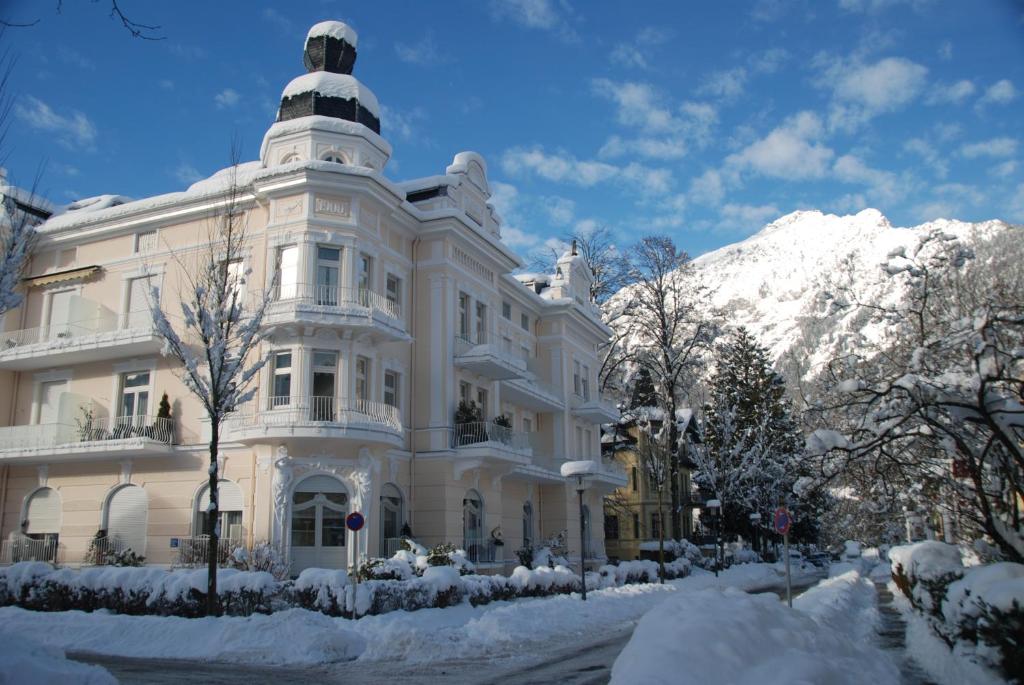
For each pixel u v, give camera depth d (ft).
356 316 84.48
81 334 96.12
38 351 95.14
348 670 43.60
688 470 222.07
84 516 93.40
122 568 62.80
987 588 31.63
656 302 157.69
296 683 38.88
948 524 76.02
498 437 100.53
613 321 166.40
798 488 40.73
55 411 99.45
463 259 104.94
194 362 63.87
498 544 102.12
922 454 51.60
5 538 96.53
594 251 170.19
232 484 86.07
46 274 101.14
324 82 98.22
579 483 78.95
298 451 82.84
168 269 94.73
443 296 99.40
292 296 85.92
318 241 86.74
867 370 55.16
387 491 91.45
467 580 72.59
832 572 158.51
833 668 20.43
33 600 63.16
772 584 125.18
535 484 126.00
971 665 33.42
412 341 94.02
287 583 61.72
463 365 100.89
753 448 174.91
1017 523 44.24
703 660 20.42
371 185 88.89
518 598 79.46
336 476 83.97
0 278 49.67
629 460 194.70
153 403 93.25
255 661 46.32
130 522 91.15
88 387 97.40
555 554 115.34
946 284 59.26
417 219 99.25
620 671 20.97
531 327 132.67
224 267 76.74
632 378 169.68
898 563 76.48
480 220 112.37
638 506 191.42
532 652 50.60
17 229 56.24
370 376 89.25
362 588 60.49
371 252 91.04
